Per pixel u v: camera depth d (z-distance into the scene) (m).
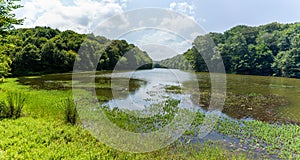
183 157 5.80
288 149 6.79
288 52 40.25
